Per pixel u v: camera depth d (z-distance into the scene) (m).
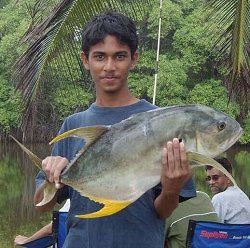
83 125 2.74
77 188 2.53
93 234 2.61
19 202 14.35
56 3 6.87
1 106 28.45
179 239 4.41
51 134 22.84
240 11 5.96
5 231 11.23
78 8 6.59
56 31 6.67
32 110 7.04
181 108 2.46
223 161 5.92
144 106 2.73
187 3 27.28
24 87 6.89
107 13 2.73
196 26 26.28
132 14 6.86
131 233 2.59
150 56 26.06
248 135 25.22
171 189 2.40
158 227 2.64
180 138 2.42
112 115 2.70
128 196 2.46
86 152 2.52
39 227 11.56
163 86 26.02
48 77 6.96
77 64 6.91
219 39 6.33
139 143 2.46
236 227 4.26
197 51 26.50
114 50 2.66
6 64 27.23
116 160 2.48
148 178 2.45
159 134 2.44
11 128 28.83
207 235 4.25
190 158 2.36
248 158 23.02
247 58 5.92
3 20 26.91
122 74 2.68
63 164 2.54
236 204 5.50
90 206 2.63
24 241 4.91
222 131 2.42
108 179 2.49
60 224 4.34
